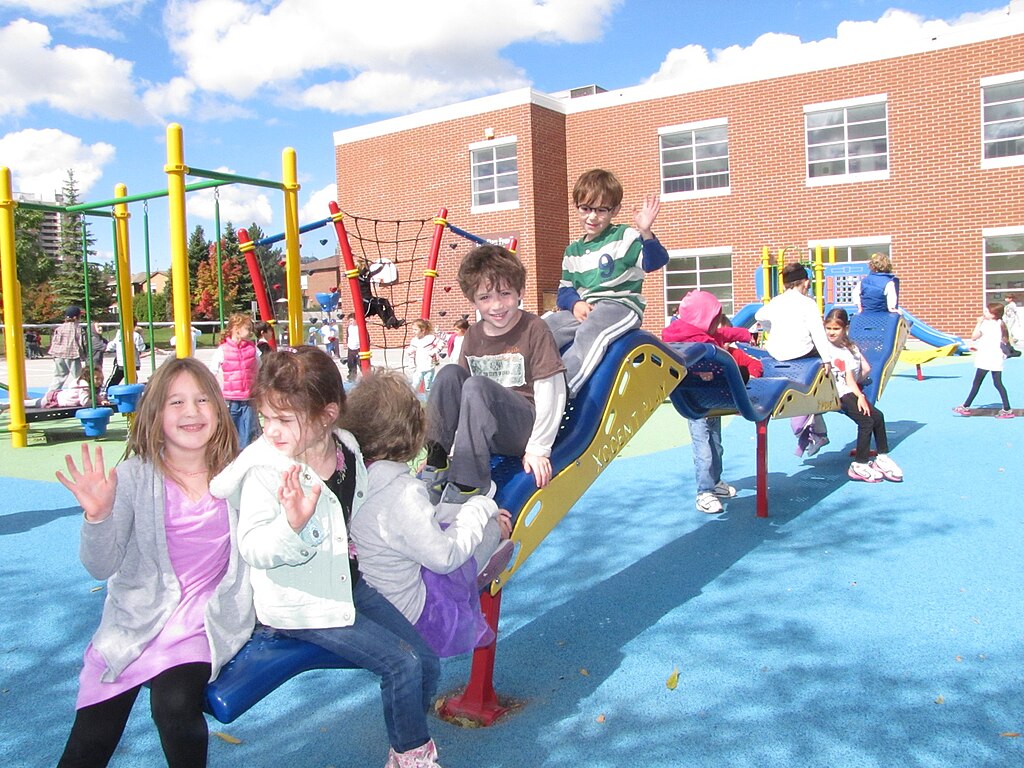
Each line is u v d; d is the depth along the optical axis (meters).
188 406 2.31
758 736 2.84
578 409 3.50
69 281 44.66
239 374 7.87
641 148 23.27
